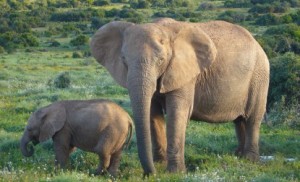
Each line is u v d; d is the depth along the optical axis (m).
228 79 14.66
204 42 13.32
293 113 21.80
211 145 17.00
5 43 83.44
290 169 14.28
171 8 133.38
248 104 15.65
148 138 11.87
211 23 15.06
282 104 22.27
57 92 31.50
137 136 11.86
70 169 13.70
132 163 14.61
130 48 12.34
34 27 112.50
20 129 19.94
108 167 13.61
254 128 15.93
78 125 13.74
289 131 20.36
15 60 67.50
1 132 18.64
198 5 145.50
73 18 120.81
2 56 73.56
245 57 15.06
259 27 86.50
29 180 12.16
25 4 145.38
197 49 13.29
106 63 13.45
